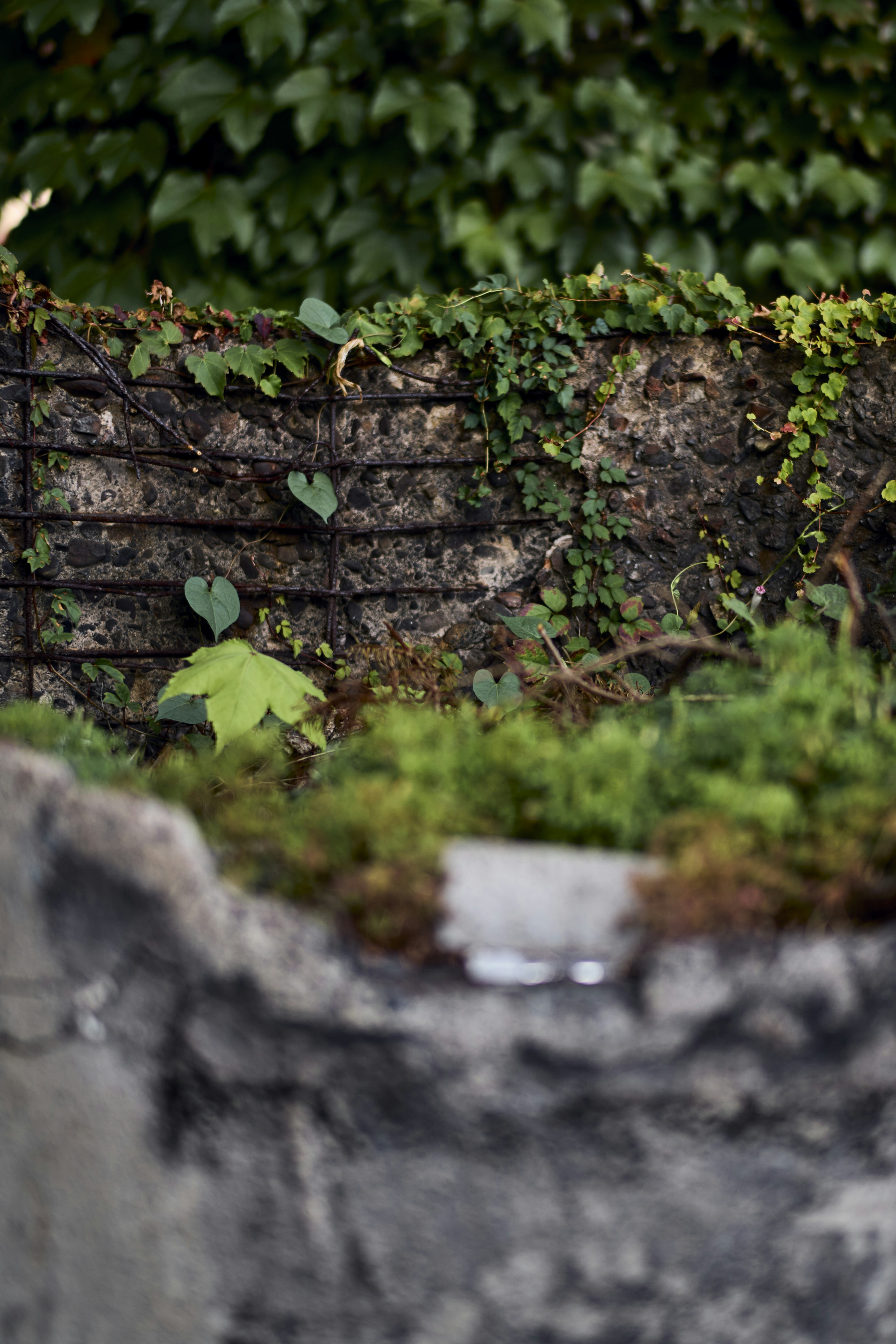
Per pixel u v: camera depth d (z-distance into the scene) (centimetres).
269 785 154
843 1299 97
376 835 99
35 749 135
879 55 379
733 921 92
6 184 377
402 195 366
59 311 260
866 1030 92
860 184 379
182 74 354
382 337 275
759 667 180
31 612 264
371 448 281
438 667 272
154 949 94
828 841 98
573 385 281
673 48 377
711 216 383
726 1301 93
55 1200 100
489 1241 91
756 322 278
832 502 279
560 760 113
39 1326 101
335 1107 92
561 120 369
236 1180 94
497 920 93
